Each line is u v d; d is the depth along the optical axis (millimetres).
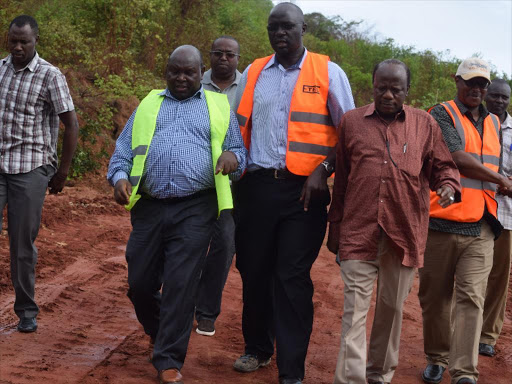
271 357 5465
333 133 4852
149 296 4781
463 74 5141
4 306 6039
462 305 4969
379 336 4625
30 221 5363
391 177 4418
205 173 4660
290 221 4762
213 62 6496
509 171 5988
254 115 4891
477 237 5035
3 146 5293
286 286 4715
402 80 4406
